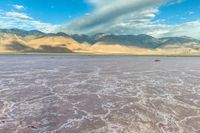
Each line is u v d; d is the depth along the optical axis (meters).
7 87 22.94
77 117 13.56
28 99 17.83
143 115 13.98
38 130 11.50
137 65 56.06
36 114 14.05
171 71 40.41
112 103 16.84
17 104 16.28
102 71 39.75
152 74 35.47
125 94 20.03
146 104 16.59
